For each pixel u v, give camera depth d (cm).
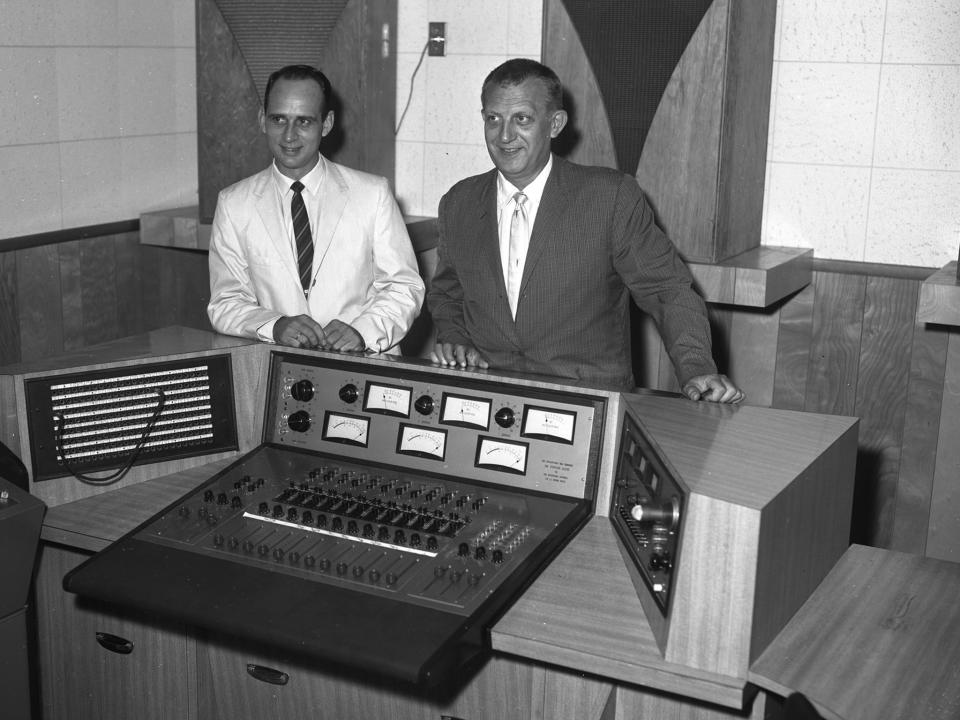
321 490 193
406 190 382
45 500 196
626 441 181
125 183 371
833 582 171
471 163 372
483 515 183
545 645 150
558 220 224
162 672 204
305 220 259
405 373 202
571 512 183
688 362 209
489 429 194
